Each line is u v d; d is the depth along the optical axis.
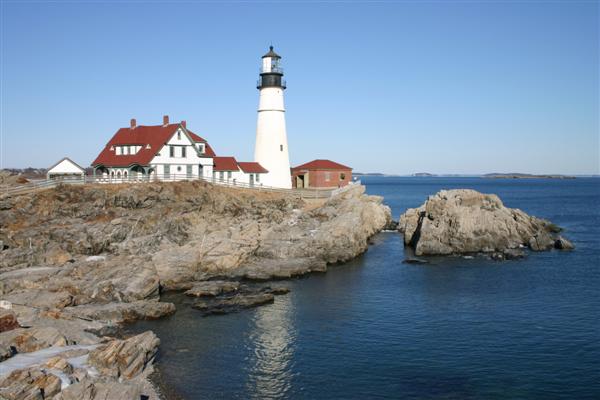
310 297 48.84
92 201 57.53
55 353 30.62
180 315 43.03
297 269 57.22
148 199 60.44
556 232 88.44
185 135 73.00
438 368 33.47
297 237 64.38
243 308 45.06
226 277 54.97
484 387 30.92
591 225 100.94
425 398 29.72
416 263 63.69
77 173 70.00
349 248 66.69
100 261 48.91
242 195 70.94
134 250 53.16
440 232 71.19
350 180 98.62
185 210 61.47
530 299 47.94
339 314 43.91
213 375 32.22
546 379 31.83
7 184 61.69
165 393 29.64
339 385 31.25
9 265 46.56
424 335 39.09
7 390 23.61
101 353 30.17
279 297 48.75
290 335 39.03
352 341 37.94
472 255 68.38
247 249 59.56
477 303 46.91
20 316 36.53
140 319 41.72
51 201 55.69
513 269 60.03
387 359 34.84
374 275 57.59
